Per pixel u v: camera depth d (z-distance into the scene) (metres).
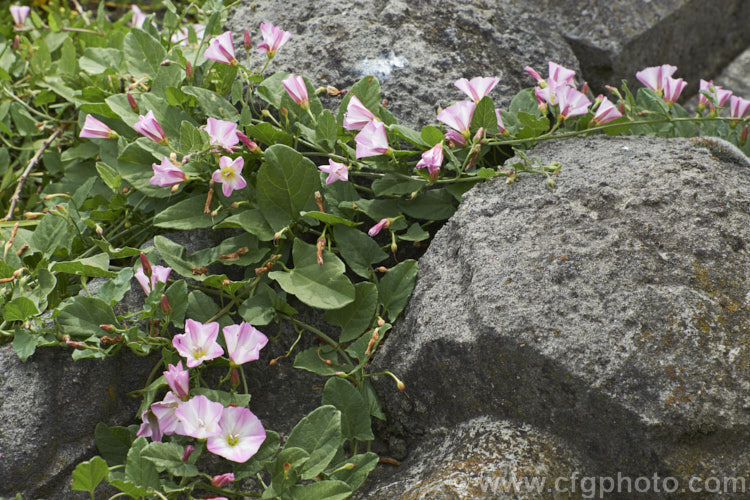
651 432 0.64
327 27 0.82
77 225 0.75
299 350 0.74
